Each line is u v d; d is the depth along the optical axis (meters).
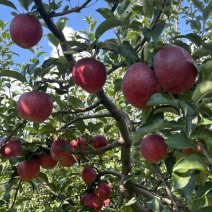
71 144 0.79
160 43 0.43
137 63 0.43
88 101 0.85
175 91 0.40
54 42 0.71
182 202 0.71
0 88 1.01
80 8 0.53
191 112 0.36
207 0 0.68
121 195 0.81
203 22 0.59
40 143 0.79
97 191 0.84
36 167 0.78
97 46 0.52
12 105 0.76
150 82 0.40
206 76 0.39
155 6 0.54
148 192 0.77
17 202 0.97
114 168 1.16
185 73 0.39
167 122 0.39
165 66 0.39
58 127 0.84
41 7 0.52
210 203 0.38
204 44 0.50
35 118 0.56
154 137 0.51
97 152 0.75
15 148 0.75
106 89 1.20
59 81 0.64
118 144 0.74
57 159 0.74
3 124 0.86
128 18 0.60
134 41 0.65
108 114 0.71
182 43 0.50
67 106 0.70
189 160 0.33
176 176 0.35
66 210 0.87
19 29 0.53
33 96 0.56
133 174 0.71
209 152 0.37
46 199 1.07
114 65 0.60
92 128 0.88
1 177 0.90
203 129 0.36
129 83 0.41
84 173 0.84
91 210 0.83
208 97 0.38
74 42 0.51
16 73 0.58
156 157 0.50
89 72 0.51
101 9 0.59
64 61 0.63
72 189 1.05
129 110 1.03
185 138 0.36
